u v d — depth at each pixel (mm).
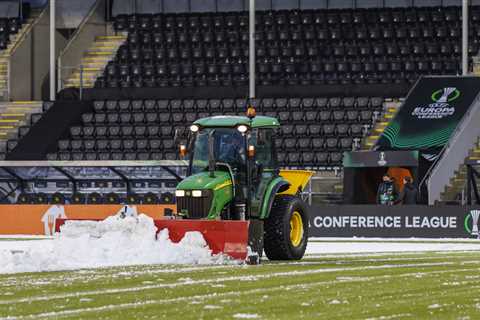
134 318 17469
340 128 72062
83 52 83750
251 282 24172
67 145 73438
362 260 33250
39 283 23672
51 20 77812
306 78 78688
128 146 73312
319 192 65562
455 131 65875
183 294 21438
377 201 59188
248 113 33188
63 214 59812
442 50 80312
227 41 83500
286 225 32594
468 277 25984
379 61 79625
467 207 54000
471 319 17547
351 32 82125
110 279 24688
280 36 82625
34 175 63531
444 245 45500
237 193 32438
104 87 80312
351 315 17984
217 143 33062
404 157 61844
